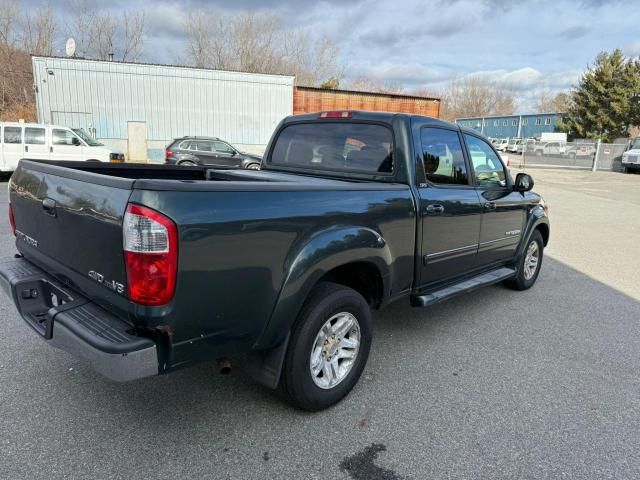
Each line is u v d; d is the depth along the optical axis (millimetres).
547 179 23312
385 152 3502
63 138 14375
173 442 2541
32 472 2262
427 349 3854
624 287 5895
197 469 2344
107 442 2514
